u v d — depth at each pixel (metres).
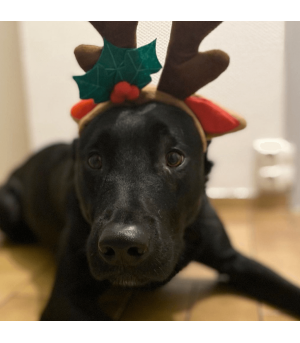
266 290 1.10
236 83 1.56
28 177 1.56
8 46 2.11
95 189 0.90
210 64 0.90
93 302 0.97
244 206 2.10
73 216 1.04
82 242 0.99
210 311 1.04
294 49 1.91
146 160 0.86
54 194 1.31
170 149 0.89
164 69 0.92
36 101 2.13
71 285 0.96
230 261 1.15
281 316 1.02
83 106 0.99
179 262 0.99
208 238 1.09
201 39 0.90
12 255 1.51
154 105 0.92
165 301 1.10
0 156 2.04
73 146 1.11
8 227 1.61
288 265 1.30
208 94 1.46
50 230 1.40
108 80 0.89
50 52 2.06
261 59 1.40
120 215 0.77
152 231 0.79
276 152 1.99
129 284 0.81
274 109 1.98
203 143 0.99
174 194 0.88
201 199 1.02
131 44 0.87
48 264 1.40
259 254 1.41
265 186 2.04
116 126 0.87
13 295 1.15
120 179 0.84
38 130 2.17
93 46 0.89
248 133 2.04
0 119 2.04
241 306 1.07
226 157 2.09
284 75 1.88
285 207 2.07
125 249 0.73
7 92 2.11
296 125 2.02
